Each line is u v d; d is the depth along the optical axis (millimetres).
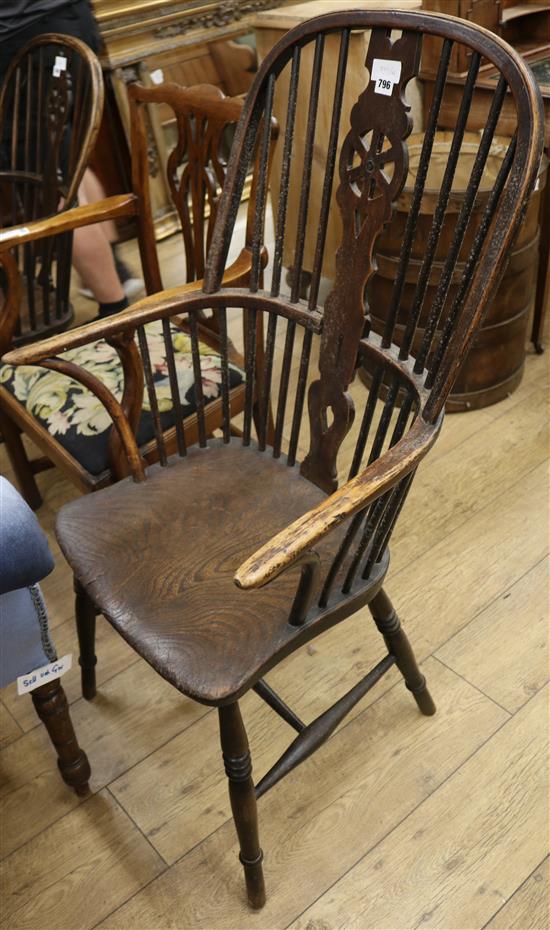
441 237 1870
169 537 1239
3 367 1772
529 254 1946
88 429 1523
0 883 1344
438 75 960
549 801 1358
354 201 1125
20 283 1688
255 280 1313
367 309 1153
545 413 2176
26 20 2117
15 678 1207
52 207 1976
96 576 1183
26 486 2008
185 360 1651
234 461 1399
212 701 994
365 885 1284
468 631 1644
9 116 2238
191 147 1543
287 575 1171
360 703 1542
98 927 1275
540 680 1542
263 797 1410
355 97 2195
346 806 1388
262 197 1271
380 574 1167
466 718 1496
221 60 3350
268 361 1350
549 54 2301
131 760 1498
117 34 2996
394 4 2203
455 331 958
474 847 1312
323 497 1296
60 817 1424
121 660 1681
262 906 1271
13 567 1047
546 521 1855
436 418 1006
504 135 2127
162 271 3170
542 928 1207
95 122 1765
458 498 1942
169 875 1328
